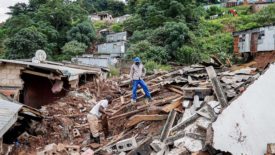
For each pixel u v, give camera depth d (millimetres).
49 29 52250
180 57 39469
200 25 49531
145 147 8328
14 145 10094
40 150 10023
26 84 16625
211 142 6676
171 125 8867
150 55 39531
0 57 46281
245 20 50469
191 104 9352
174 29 41625
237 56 24875
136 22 54031
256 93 6859
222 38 43969
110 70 29422
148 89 12023
